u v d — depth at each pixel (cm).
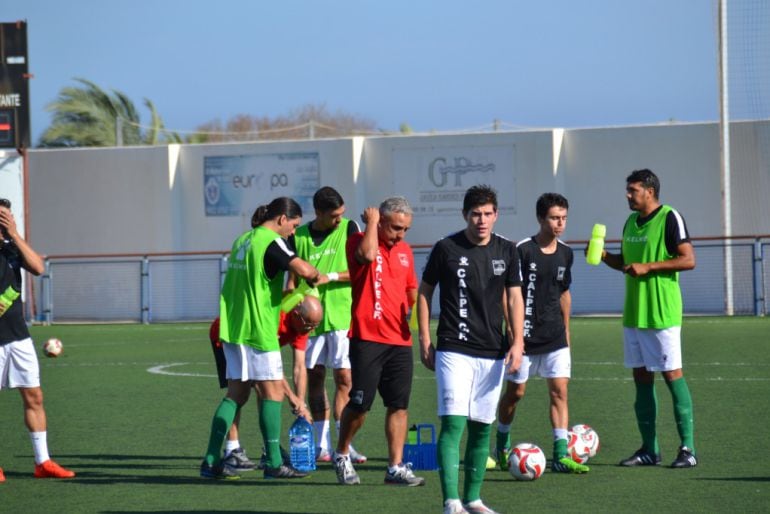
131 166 5831
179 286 5725
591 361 3328
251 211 5716
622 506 1421
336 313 1798
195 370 3325
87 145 8344
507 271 1352
